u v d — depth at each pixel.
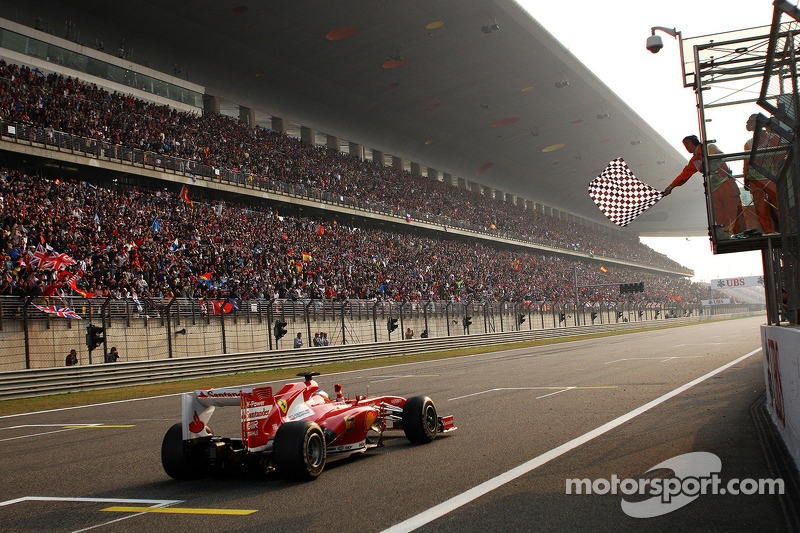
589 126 61.22
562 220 86.12
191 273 26.27
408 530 4.66
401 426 8.43
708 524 4.59
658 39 9.61
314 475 6.44
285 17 36.59
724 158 8.84
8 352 18.39
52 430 11.59
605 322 62.12
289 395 7.02
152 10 34.19
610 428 8.69
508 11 39.19
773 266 8.89
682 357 21.98
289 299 29.00
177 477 6.85
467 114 54.59
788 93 6.34
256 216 35.16
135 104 32.66
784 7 5.60
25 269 20.27
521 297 52.09
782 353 7.12
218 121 38.41
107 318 21.12
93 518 5.48
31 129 26.12
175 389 18.72
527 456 7.13
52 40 30.08
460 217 57.59
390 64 43.72
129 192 29.73
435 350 34.53
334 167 46.12
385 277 39.06
